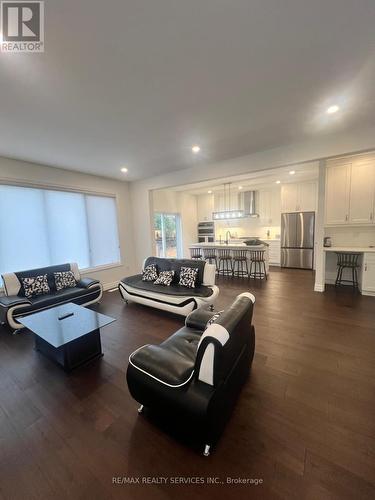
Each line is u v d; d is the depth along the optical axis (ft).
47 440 5.10
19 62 5.36
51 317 8.71
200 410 4.34
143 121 8.66
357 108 8.18
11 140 9.89
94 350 8.23
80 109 7.64
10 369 7.77
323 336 9.14
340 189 14.58
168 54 5.36
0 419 5.71
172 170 16.17
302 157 11.44
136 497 3.98
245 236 26.78
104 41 4.88
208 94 7.09
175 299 11.34
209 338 4.55
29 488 4.16
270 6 4.25
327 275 16.66
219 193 27.71
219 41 5.03
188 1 4.08
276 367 7.34
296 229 21.97
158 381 4.91
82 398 6.36
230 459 4.54
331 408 5.71
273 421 5.37
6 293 11.34
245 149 12.16
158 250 25.98
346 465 4.35
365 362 7.47
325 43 5.18
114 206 18.34
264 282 17.84
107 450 4.82
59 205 14.64
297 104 7.84
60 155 12.01
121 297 15.30
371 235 14.88
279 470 4.31
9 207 12.34
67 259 15.15
